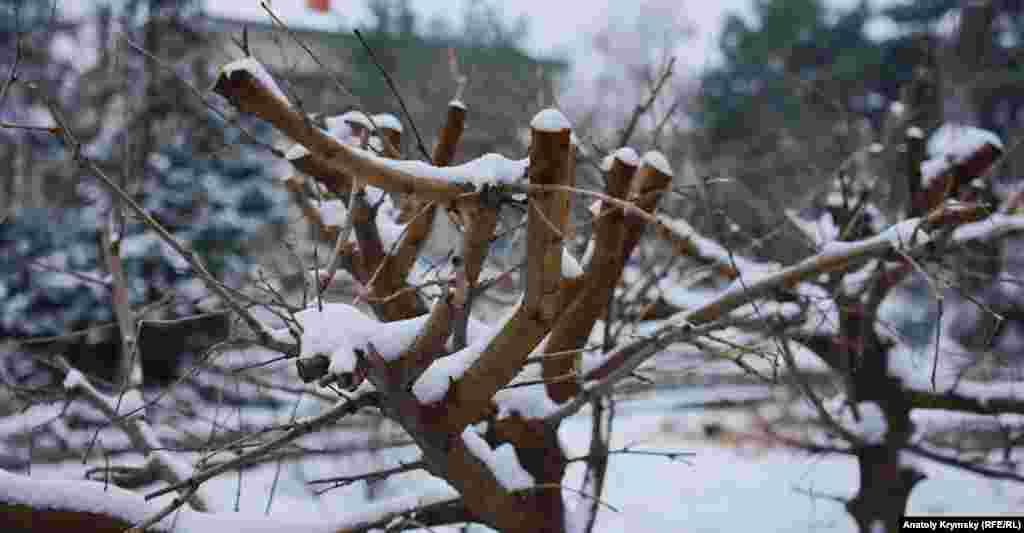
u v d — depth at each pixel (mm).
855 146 6012
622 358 3496
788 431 6500
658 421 11258
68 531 2506
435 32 19328
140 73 11617
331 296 4422
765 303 4504
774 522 7875
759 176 8148
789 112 14938
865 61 18750
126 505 2590
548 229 2287
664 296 4617
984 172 4164
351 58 7191
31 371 7727
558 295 2463
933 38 6105
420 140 2961
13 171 9477
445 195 2145
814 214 6246
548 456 3246
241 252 12195
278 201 13430
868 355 4852
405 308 3225
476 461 2859
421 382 2619
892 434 4793
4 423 3760
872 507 4891
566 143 2146
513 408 3207
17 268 11992
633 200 2977
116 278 3533
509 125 6973
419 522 3156
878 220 4820
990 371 5070
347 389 2252
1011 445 4781
